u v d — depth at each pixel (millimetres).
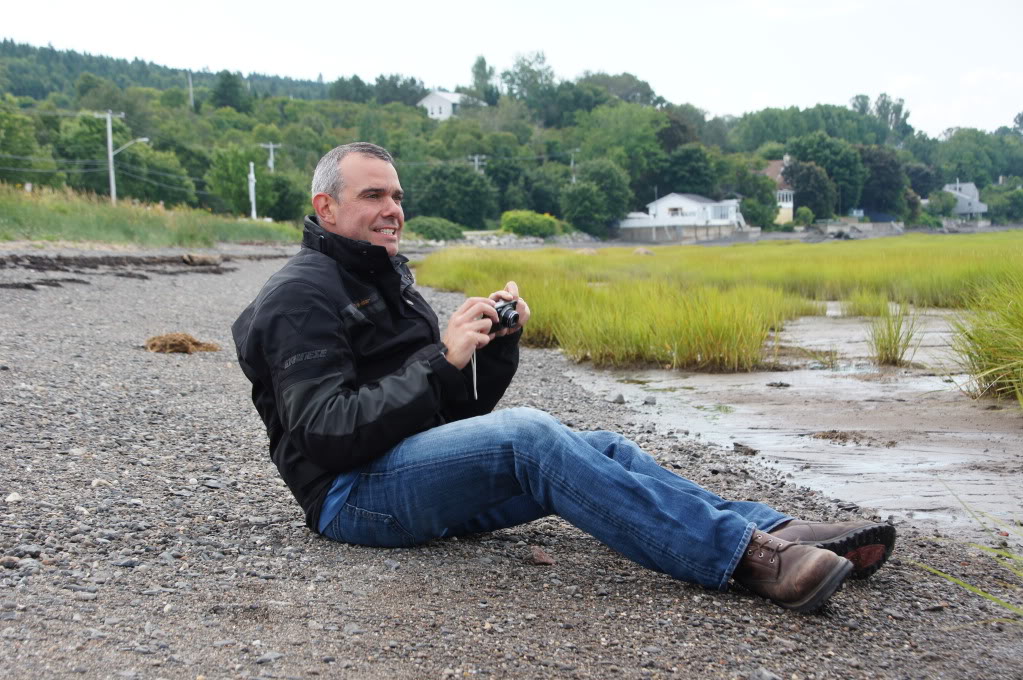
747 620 2449
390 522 2793
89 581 2521
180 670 2002
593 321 9367
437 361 2646
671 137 132000
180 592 2479
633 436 5441
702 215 110562
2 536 2840
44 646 2070
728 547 2533
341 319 2693
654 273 21094
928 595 2746
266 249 36812
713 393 7094
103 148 72125
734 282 18016
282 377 2619
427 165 103812
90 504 3266
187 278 16578
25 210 23031
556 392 7207
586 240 106188
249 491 3656
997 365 6223
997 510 3791
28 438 4203
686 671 2148
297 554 2848
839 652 2297
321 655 2125
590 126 140625
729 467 4594
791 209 127188
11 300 10156
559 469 2590
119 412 5078
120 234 26016
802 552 2482
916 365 7996
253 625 2283
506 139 128250
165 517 3197
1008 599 2756
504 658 2168
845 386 7117
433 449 2678
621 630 2363
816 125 197500
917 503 3926
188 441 4543
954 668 2246
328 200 2801
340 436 2588
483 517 2908
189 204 76938
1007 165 179875
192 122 124625
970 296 12406
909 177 147500
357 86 199375
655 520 2564
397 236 2893
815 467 4633
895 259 19719
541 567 2838
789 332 11008
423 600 2502
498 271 21562
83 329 8539
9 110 67000
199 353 7746
